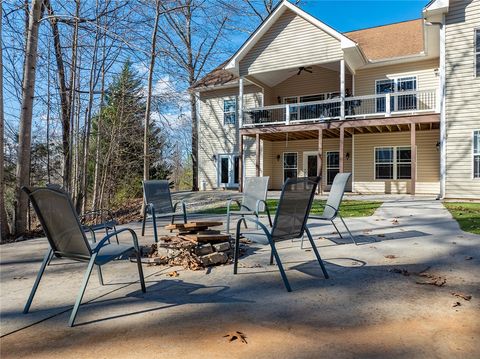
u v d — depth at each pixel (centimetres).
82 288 247
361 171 1519
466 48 1059
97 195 1340
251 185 625
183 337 215
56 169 1270
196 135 1909
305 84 1670
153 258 400
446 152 1090
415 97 1397
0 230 655
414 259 387
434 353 189
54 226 270
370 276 330
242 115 1534
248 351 196
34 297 298
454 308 249
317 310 252
